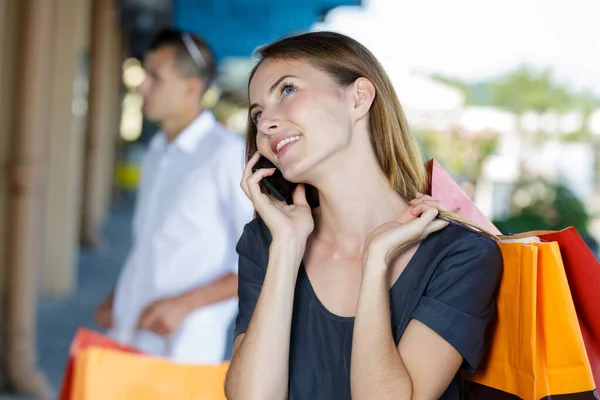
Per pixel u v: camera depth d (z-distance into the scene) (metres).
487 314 1.86
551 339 1.74
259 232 2.13
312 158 1.96
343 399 1.92
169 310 3.58
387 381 1.78
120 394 2.54
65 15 10.99
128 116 33.38
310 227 2.01
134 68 26.06
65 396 2.66
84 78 11.48
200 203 3.66
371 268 1.84
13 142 6.26
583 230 10.50
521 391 1.78
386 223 1.91
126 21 20.31
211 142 3.72
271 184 2.09
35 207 6.33
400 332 1.89
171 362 2.59
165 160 3.76
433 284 1.88
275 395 1.91
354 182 2.01
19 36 6.22
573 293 1.83
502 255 1.88
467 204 2.16
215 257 3.67
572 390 1.72
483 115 21.08
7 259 6.29
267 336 1.92
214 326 3.72
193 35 3.82
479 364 1.92
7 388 6.29
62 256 11.23
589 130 25.38
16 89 6.27
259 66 2.05
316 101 1.96
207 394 2.57
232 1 10.29
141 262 3.75
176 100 3.77
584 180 25.12
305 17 9.98
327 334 1.96
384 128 2.02
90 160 15.86
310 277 2.03
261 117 2.00
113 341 2.76
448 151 20.17
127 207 25.53
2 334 6.29
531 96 36.34
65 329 9.11
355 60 2.00
